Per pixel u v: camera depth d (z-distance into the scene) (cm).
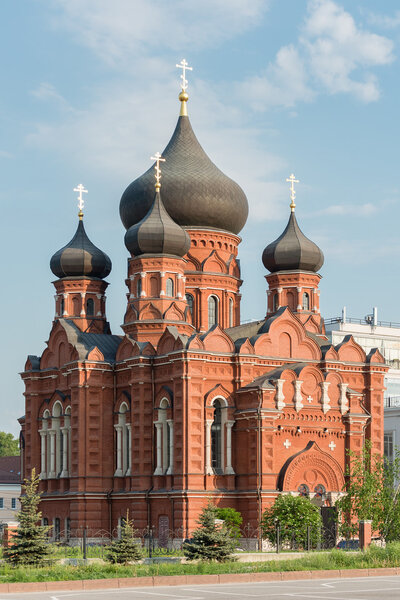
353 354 7581
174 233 7694
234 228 8619
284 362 7338
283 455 6900
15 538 4825
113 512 7381
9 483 12194
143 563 4925
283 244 8469
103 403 7531
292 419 6969
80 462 7406
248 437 6869
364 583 3941
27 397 8306
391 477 6475
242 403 6988
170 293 7700
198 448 6800
